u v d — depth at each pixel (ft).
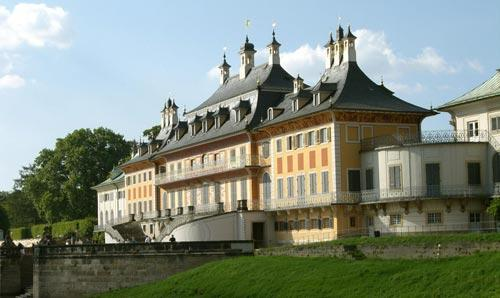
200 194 360.89
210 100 383.45
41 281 268.82
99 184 528.22
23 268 317.01
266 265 221.05
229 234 304.09
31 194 586.04
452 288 168.25
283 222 301.63
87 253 264.72
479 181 243.40
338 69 298.56
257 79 346.33
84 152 565.94
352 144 273.33
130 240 375.04
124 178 470.39
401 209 253.24
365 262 200.95
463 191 241.96
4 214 608.19
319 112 274.16
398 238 203.82
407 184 250.37
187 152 371.76
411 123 283.79
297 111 293.84
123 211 478.59
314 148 282.56
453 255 188.85
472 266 174.50
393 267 189.98
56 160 578.66
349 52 294.46
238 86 363.15
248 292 205.98
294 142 294.46
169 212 386.73
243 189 323.57
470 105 246.68
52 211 568.82
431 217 246.88
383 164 258.78
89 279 264.52
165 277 257.34
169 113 439.63
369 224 268.21
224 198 338.95
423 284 174.60
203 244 257.96
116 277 261.44
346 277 191.83
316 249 222.89
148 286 247.29
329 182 273.54
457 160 243.40
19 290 311.88
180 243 258.37
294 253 230.89
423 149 247.50
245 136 320.91
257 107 325.83
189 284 229.25
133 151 465.88
